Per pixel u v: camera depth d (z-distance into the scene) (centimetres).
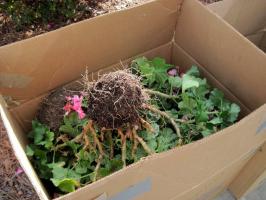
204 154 37
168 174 36
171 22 53
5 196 60
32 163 44
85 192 28
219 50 49
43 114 48
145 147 43
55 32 43
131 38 51
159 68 53
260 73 44
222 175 51
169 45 57
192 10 50
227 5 55
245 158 50
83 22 44
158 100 50
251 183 57
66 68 48
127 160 45
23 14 78
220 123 48
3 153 64
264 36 67
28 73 45
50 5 78
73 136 46
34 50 43
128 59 54
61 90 49
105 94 40
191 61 56
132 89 41
